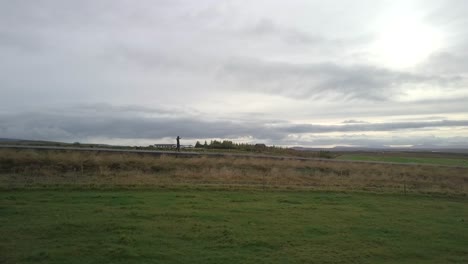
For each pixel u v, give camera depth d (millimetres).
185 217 13062
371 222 14039
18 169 21844
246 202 16594
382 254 10391
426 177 32969
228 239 10820
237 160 32000
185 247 9953
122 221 12016
